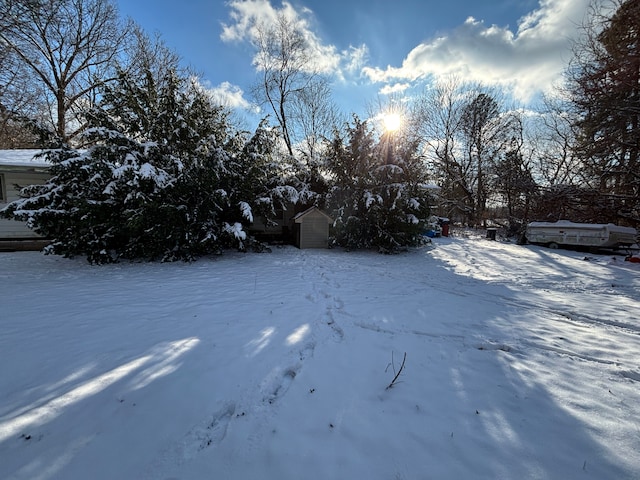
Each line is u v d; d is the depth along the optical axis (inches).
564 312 168.1
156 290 197.9
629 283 239.1
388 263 323.3
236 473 61.5
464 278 256.5
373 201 370.9
